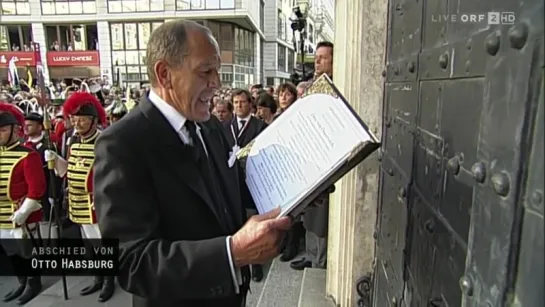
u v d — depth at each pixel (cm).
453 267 68
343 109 95
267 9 2873
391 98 128
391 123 127
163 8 2088
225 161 128
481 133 49
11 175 309
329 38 3062
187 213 106
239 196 127
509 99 42
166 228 105
